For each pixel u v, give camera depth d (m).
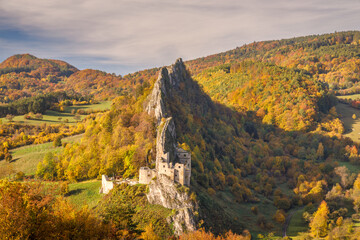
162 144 141.12
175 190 118.56
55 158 180.62
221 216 130.62
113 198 121.44
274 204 177.00
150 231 95.19
